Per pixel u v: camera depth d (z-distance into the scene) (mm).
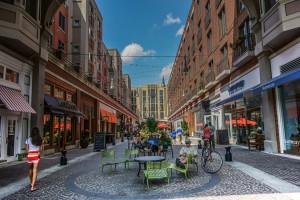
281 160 9758
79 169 9492
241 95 14312
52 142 16062
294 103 11195
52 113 15297
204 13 27469
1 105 11180
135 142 14977
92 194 5820
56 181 7352
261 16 12500
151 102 129375
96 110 28969
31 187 6266
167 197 5402
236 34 17703
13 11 10758
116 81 51750
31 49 12234
